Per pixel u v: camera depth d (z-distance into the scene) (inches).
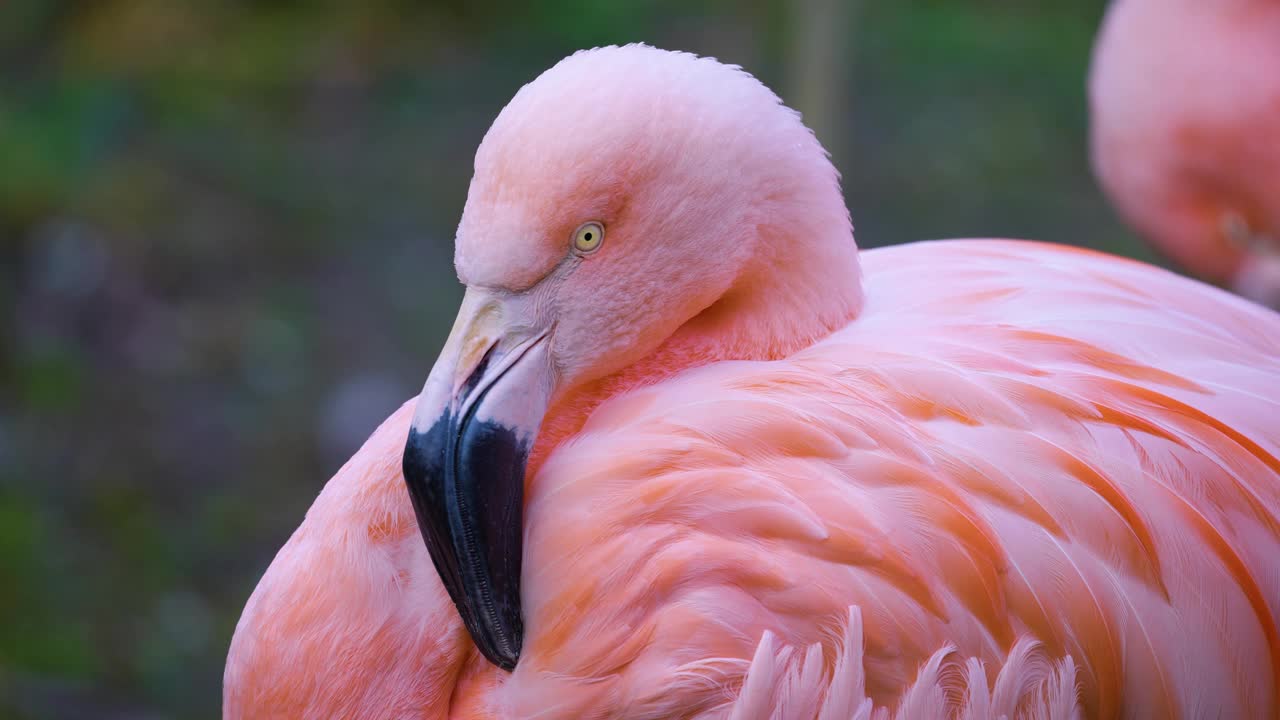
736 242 116.7
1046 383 117.1
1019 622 116.3
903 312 118.6
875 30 306.0
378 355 206.1
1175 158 128.6
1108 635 116.4
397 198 247.4
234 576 163.9
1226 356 118.3
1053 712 116.5
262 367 201.3
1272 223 128.3
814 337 117.9
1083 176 255.3
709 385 117.3
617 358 116.8
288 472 181.9
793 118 117.2
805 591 116.1
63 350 199.6
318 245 232.1
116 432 185.8
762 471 116.6
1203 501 117.0
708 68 116.6
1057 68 293.9
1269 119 127.2
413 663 117.2
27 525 166.6
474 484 116.0
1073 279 119.4
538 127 115.7
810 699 116.1
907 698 116.2
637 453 116.7
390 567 117.2
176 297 214.8
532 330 116.3
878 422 116.7
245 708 117.3
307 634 116.9
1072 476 116.6
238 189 245.0
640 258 116.3
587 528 116.6
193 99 271.4
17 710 140.0
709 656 116.2
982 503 116.5
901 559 116.2
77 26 287.6
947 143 263.4
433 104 277.1
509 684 116.9
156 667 149.3
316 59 288.0
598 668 116.4
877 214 239.5
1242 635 117.0
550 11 308.8
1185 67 127.8
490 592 116.3
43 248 218.8
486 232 116.0
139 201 236.1
